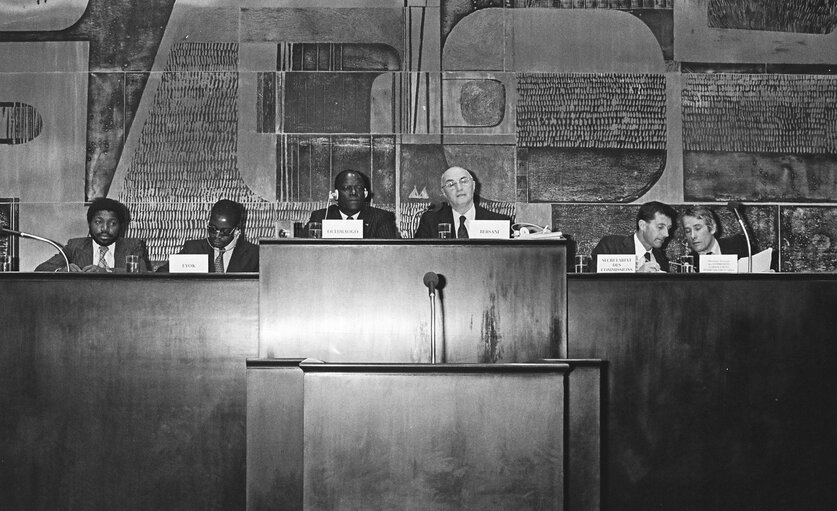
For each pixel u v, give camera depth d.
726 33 5.99
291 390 3.03
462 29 5.95
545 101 5.93
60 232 5.84
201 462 3.24
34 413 3.24
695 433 3.25
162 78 5.92
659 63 5.95
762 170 5.94
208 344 3.26
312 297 3.16
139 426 3.25
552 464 2.58
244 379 3.26
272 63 5.92
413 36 5.94
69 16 5.95
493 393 2.59
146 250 5.84
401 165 5.89
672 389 3.26
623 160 5.91
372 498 2.58
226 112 5.90
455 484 2.58
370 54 5.93
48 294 3.26
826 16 5.99
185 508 3.24
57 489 3.23
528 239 3.18
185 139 5.89
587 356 3.27
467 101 5.92
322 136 5.90
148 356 3.26
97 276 3.27
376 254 3.18
